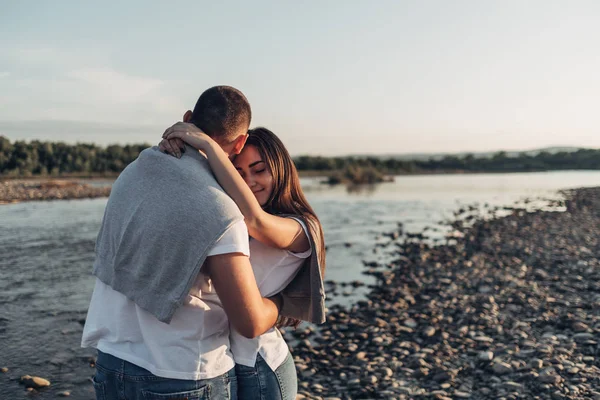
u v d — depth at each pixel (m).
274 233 1.90
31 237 13.06
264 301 1.88
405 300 7.75
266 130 2.16
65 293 7.83
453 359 5.12
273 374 1.99
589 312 6.45
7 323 6.37
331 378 4.86
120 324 1.78
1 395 4.42
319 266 2.06
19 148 50.28
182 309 1.73
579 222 16.42
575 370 4.41
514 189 34.47
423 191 33.38
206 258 1.69
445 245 12.83
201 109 1.90
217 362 1.82
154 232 1.67
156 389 1.73
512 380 4.37
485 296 7.66
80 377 4.85
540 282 8.46
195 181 1.71
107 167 54.41
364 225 16.72
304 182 45.38
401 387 4.43
